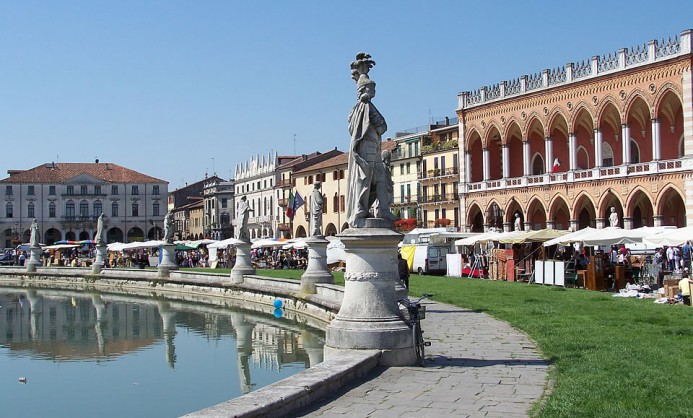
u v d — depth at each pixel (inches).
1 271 2810.0
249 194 5516.7
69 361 921.5
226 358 910.4
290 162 5024.6
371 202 597.0
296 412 414.3
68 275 2598.4
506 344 674.2
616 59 2354.8
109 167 6284.5
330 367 494.0
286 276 2092.8
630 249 1884.8
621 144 2561.5
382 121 589.3
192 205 6727.4
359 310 565.3
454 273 2122.3
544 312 932.6
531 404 428.8
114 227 6082.7
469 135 3019.2
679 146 2391.7
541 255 2007.9
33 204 5895.7
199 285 1946.4
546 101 2628.0
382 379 503.8
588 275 1459.2
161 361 904.3
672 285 1138.7
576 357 575.5
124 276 2363.4
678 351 591.8
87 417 624.1
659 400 417.4
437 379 504.4
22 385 765.9
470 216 3041.3
